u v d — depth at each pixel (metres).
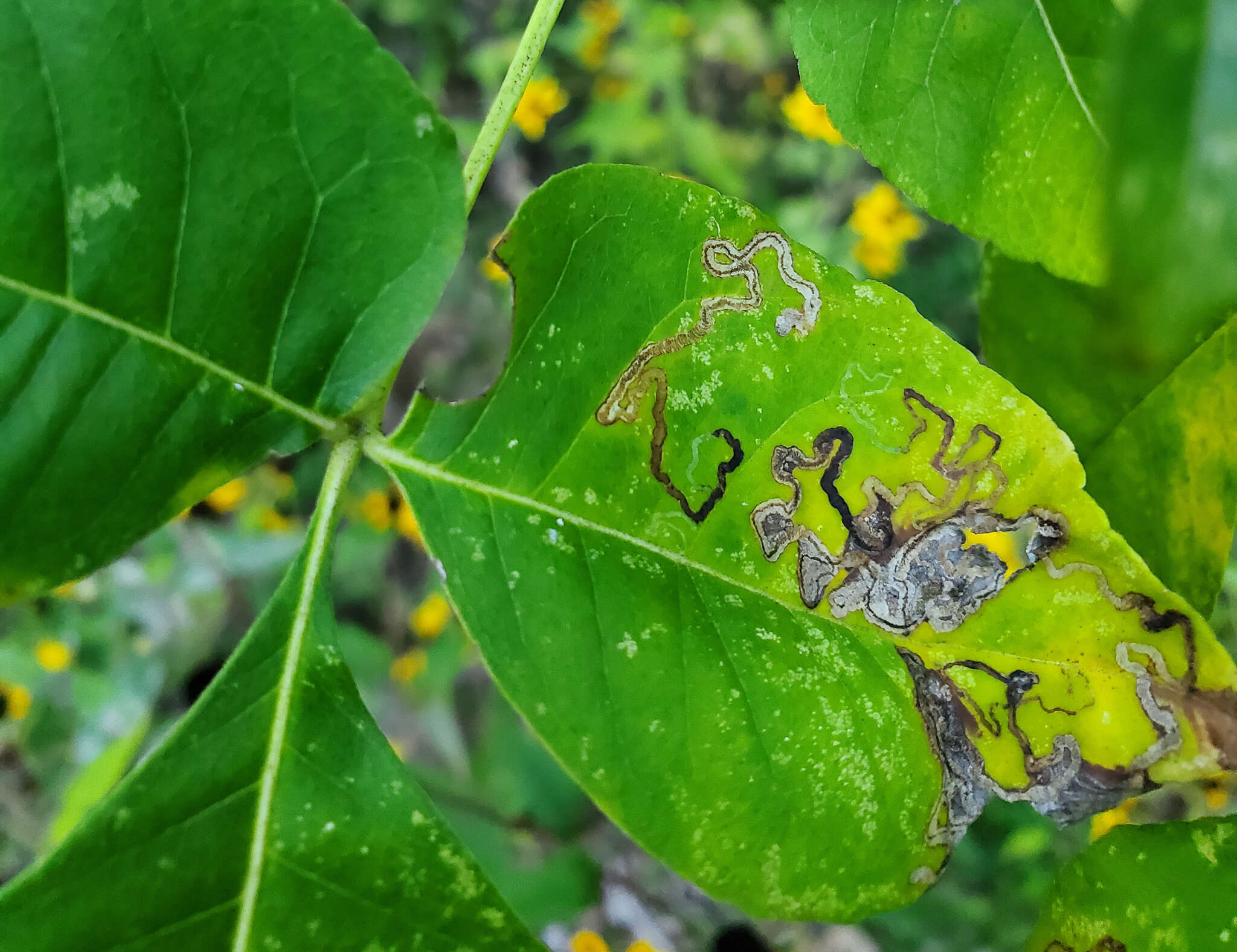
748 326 0.08
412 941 0.07
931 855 0.08
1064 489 0.08
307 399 0.08
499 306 0.34
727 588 0.08
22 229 0.07
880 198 0.27
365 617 0.34
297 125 0.07
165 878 0.07
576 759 0.08
